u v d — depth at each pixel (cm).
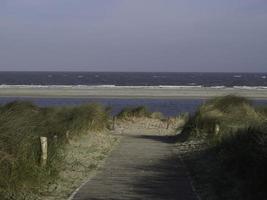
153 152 1828
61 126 1872
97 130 2444
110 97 6197
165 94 6638
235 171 1320
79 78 16000
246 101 2461
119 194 1104
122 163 1551
